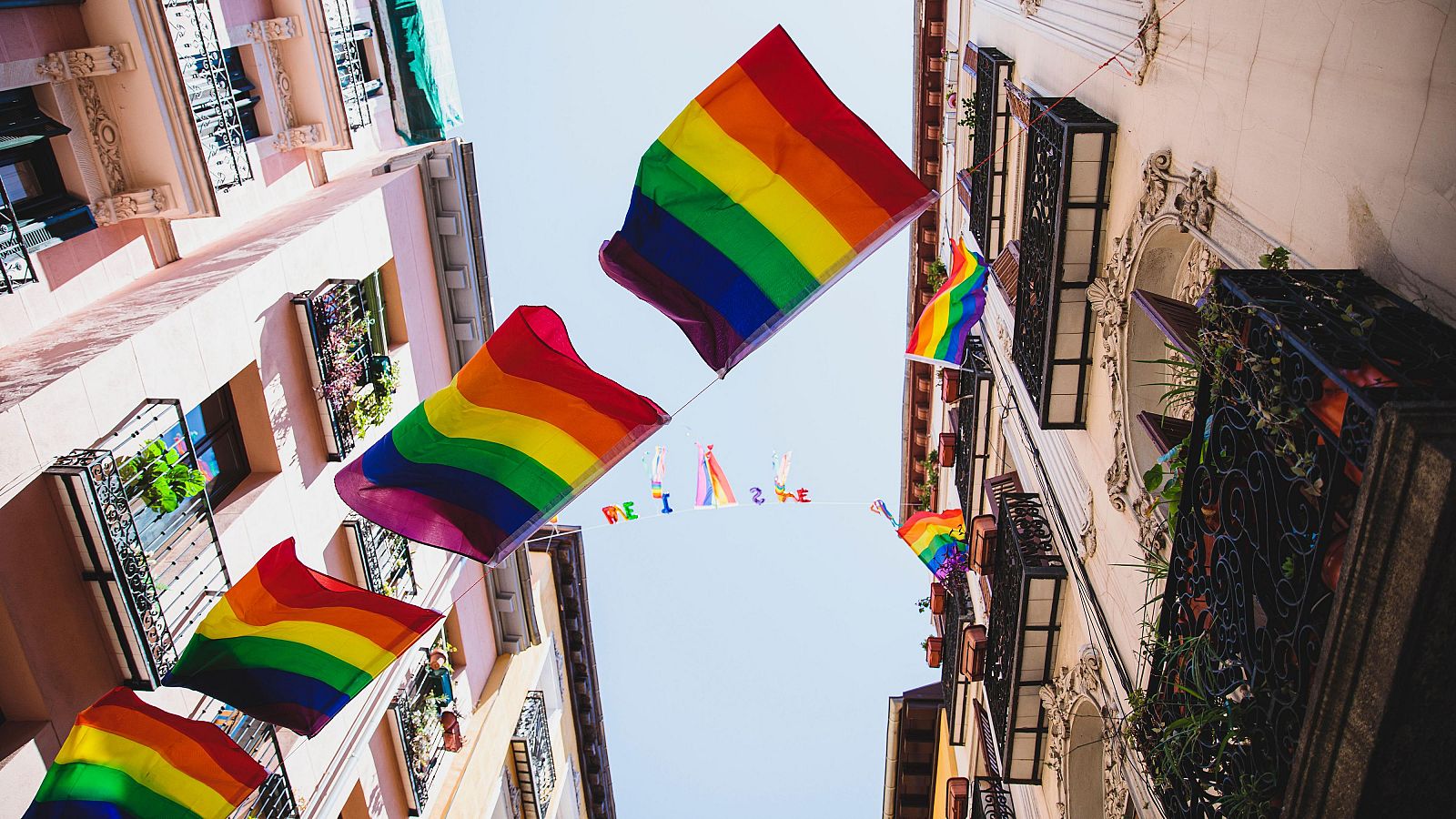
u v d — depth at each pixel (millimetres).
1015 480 14625
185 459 9352
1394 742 3949
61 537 8234
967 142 17141
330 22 14156
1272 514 5074
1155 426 8172
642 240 6875
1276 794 4977
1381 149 4875
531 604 19391
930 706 21531
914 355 12828
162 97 10242
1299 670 4711
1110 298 9203
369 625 8961
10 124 9211
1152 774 6652
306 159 15023
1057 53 10992
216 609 8758
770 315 6656
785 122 6523
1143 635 8359
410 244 15289
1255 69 6230
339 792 12211
